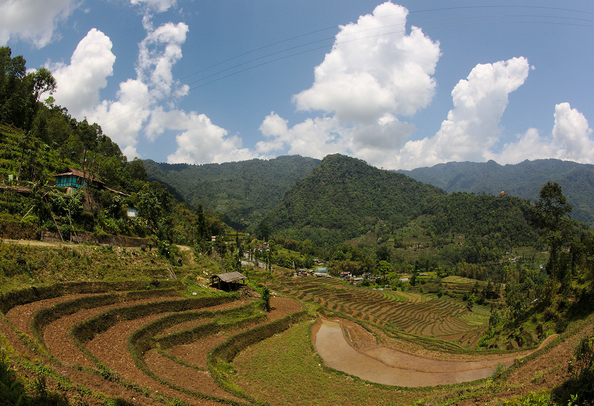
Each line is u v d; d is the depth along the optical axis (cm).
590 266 4259
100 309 3347
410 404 2744
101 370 2092
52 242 3994
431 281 15388
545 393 1825
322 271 16262
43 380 1562
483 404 2039
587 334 2623
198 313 4331
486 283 14938
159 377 2467
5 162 5094
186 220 12450
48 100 7519
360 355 4425
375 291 11988
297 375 3438
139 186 10444
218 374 2991
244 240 18600
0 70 7550
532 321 4662
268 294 5847
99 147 11038
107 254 4456
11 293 2653
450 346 5109
